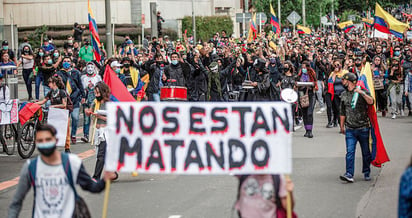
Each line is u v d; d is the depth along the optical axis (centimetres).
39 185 664
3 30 3772
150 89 2134
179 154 694
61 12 4916
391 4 8062
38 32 4444
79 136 1980
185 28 5225
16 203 671
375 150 1239
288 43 3466
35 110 1584
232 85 2333
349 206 1038
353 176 1248
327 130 2011
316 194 1129
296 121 2195
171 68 2066
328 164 1409
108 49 2400
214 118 690
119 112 697
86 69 1931
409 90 2311
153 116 696
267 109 683
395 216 969
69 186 666
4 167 1484
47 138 645
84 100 1816
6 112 1556
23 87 3098
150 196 1136
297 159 1478
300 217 972
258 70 1900
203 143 691
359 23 8206
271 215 666
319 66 2519
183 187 1209
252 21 3634
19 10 4912
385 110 2353
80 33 3312
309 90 1848
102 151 1216
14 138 1652
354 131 1217
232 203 1067
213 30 5331
